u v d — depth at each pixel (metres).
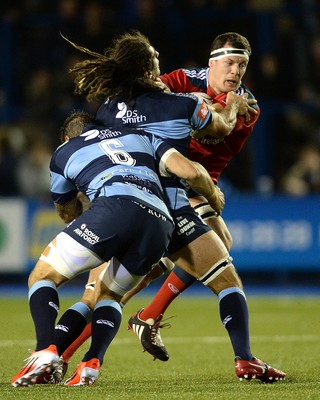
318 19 54.16
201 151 21.72
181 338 28.64
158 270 21.38
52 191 18.61
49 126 51.84
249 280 50.12
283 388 17.14
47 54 53.38
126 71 18.91
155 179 17.91
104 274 17.66
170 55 51.19
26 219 47.09
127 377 19.94
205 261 18.47
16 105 54.00
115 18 51.56
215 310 37.75
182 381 19.03
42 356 16.53
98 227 17.06
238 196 47.69
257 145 51.66
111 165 17.75
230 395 16.11
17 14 54.97
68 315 18.25
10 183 48.84
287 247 47.34
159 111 18.62
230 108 19.94
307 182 50.12
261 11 53.34
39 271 17.44
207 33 53.97
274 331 30.17
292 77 52.47
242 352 17.86
